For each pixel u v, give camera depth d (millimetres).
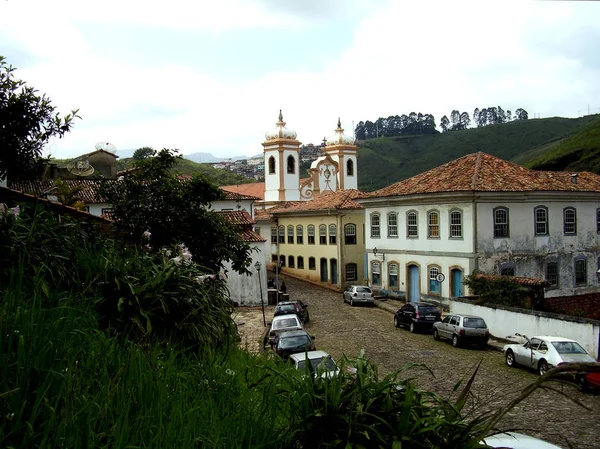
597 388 14398
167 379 5293
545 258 32438
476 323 22672
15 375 4273
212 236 17562
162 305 7090
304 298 40156
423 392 5203
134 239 16547
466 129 166125
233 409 5332
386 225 37438
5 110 10383
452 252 31688
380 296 37594
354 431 4785
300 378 5844
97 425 4262
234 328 9344
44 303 6172
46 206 10492
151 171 17328
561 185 33406
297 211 50031
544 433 11383
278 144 72250
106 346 5395
